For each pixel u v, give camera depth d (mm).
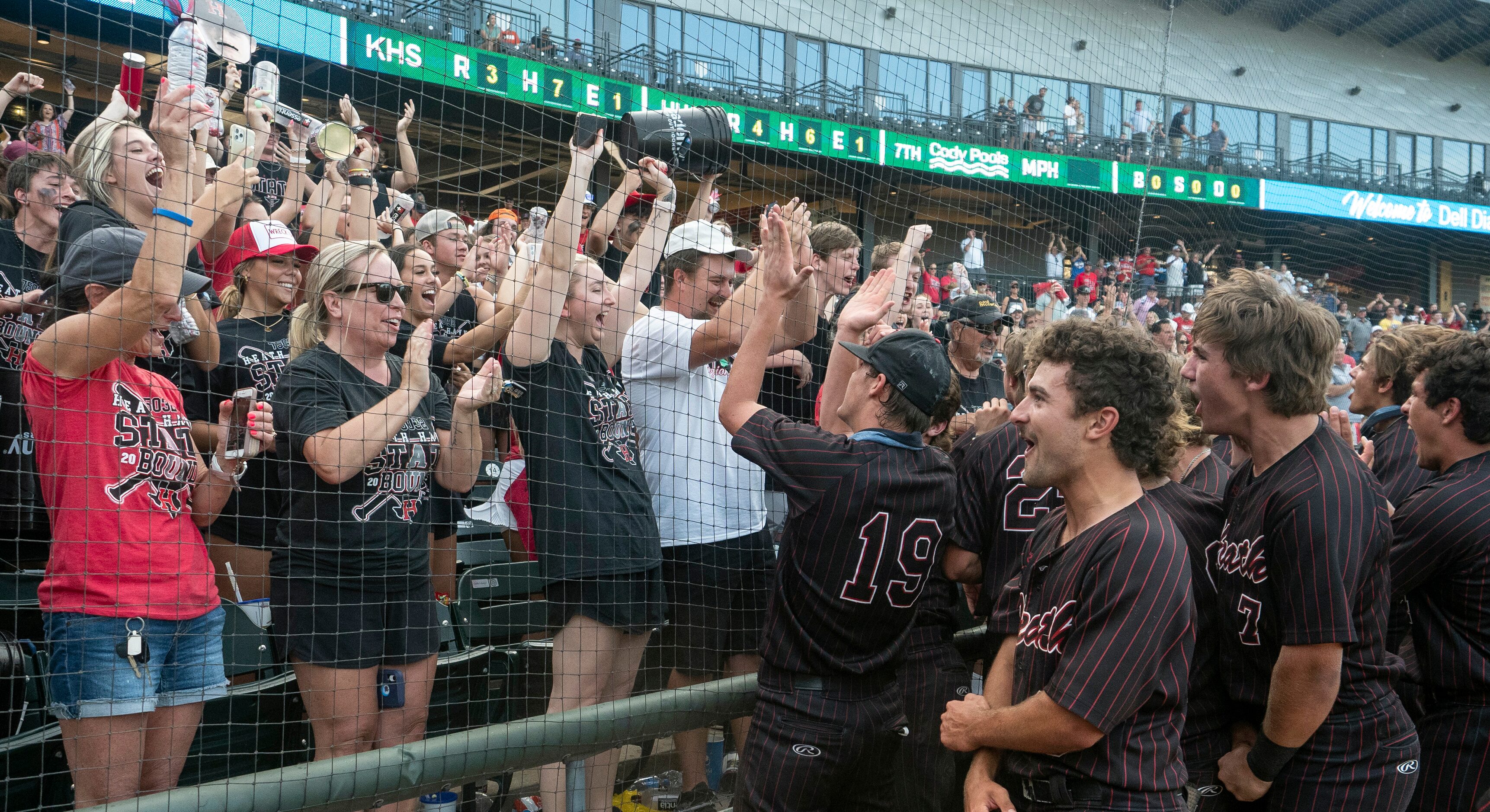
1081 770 1575
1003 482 2381
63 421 1888
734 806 2129
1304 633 1710
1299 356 1779
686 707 2213
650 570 2531
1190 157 13984
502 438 3416
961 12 9898
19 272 2449
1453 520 2061
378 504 2172
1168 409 1663
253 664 2404
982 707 1774
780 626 2064
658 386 2664
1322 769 1828
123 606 1877
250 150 2715
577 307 2570
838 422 2512
